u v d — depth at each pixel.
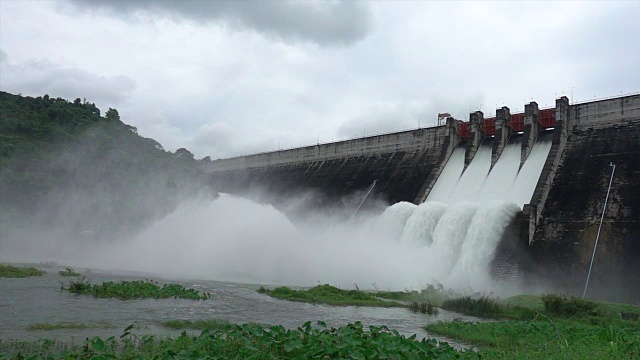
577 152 48.97
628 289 36.44
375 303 29.56
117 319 19.17
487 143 58.75
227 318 21.09
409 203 52.62
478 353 14.34
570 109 52.53
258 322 20.70
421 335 19.81
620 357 13.12
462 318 26.09
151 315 20.53
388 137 70.56
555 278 40.00
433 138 64.38
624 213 40.78
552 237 42.75
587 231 41.50
